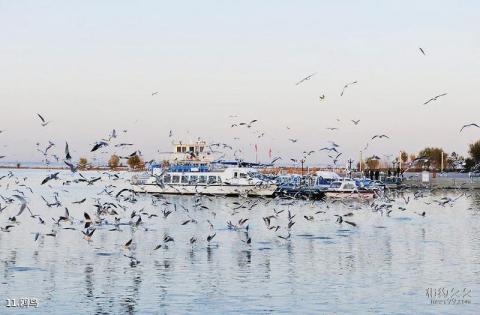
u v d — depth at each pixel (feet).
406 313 93.45
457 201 314.76
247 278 115.24
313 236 170.40
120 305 97.19
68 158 109.60
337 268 124.67
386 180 414.41
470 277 117.08
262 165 356.59
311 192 300.20
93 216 220.64
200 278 115.03
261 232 179.22
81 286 108.78
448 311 94.63
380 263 129.90
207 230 184.03
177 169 351.05
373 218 221.66
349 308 95.86
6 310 94.38
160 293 104.27
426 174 406.21
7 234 168.35
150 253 140.15
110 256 136.15
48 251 141.79
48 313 93.15
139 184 352.49
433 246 153.17
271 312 93.76
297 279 114.42
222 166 349.20
